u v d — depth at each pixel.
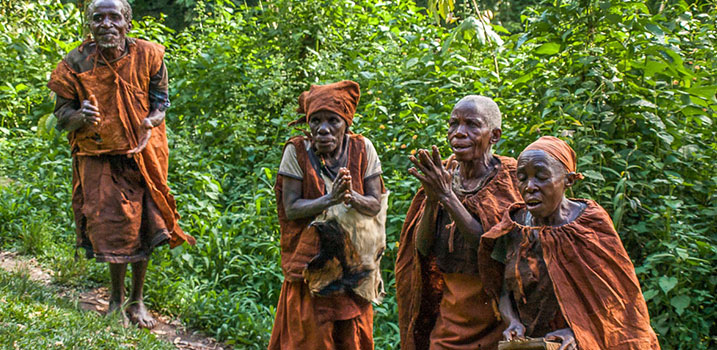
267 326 5.79
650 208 5.79
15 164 8.70
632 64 6.35
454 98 7.48
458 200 3.79
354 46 9.49
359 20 9.99
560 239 3.43
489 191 3.87
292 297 4.48
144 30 10.68
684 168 6.10
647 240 5.78
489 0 13.93
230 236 6.81
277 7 9.95
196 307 6.00
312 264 4.38
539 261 3.47
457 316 3.91
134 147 5.57
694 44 7.05
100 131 5.48
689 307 5.44
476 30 7.67
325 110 4.40
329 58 9.19
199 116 9.17
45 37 11.65
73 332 4.68
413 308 4.07
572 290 3.38
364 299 4.49
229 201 7.76
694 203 6.09
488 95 7.14
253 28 10.20
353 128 7.35
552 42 6.53
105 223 5.49
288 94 8.81
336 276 4.42
